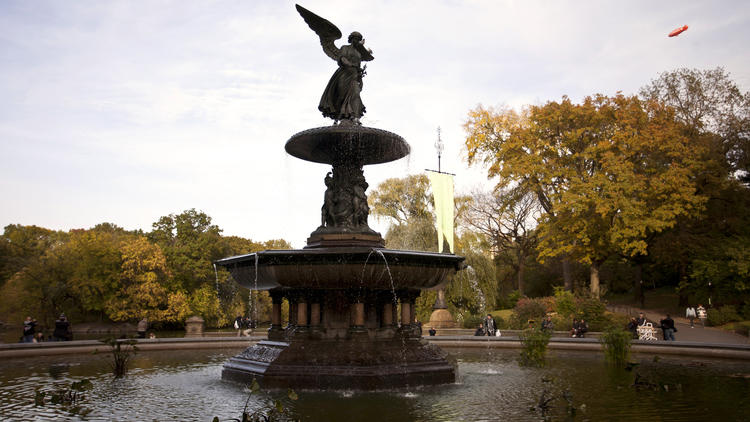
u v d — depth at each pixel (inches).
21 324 1840.6
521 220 2062.0
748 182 1601.9
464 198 1758.1
